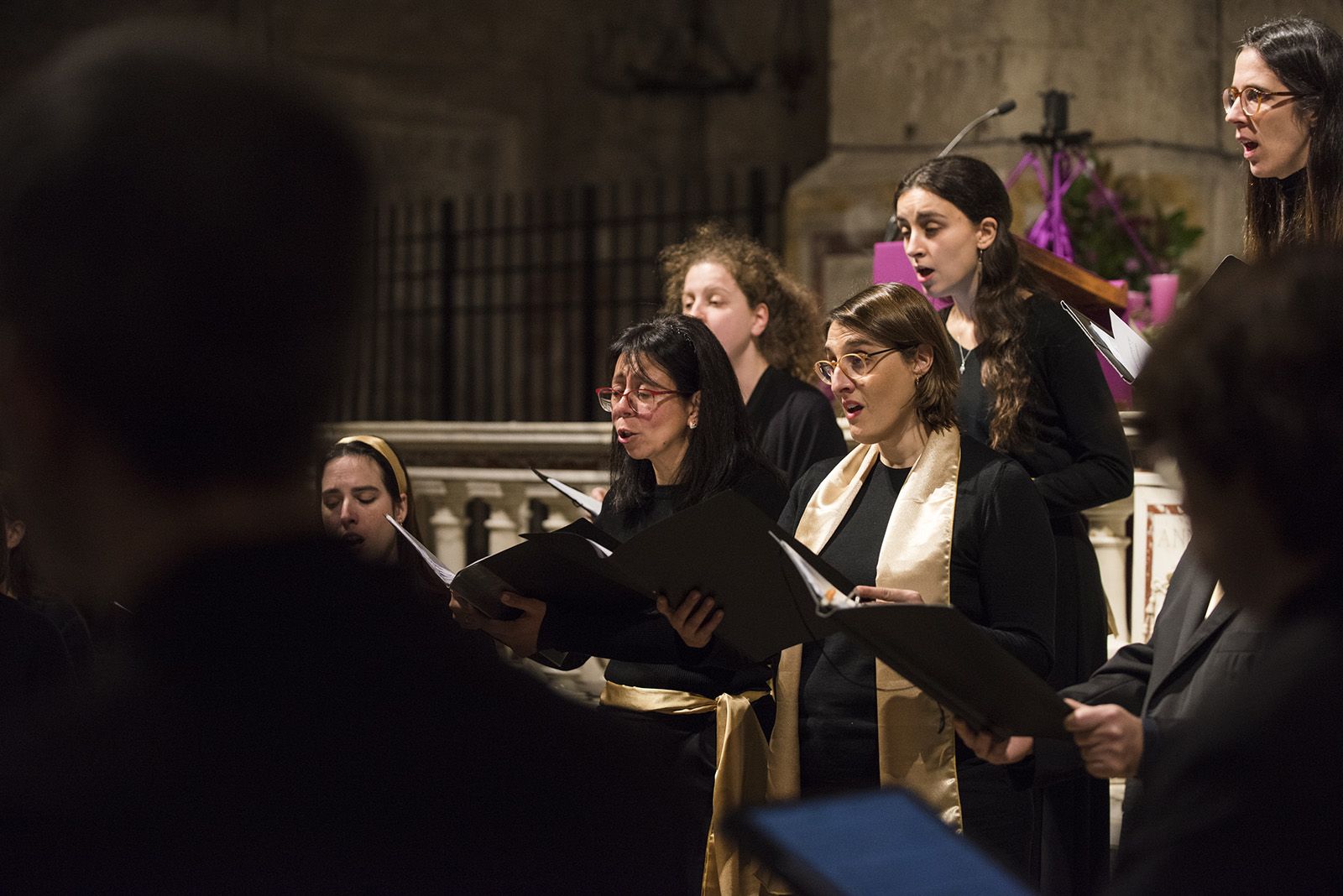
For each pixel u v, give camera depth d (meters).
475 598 4.71
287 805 1.13
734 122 22.44
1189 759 1.67
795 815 1.66
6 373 1.12
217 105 1.08
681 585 4.10
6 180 1.08
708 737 4.99
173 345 1.08
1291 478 1.79
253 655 1.15
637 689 5.19
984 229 5.56
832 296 14.55
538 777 1.22
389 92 21.17
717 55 22.34
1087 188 10.84
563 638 4.71
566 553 4.25
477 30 21.94
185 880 1.11
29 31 18.14
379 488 5.69
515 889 1.18
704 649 4.62
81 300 1.07
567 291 17.95
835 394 4.74
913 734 4.47
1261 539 1.85
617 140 22.94
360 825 1.14
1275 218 4.77
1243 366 1.83
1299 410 1.79
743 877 4.73
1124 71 13.18
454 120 21.80
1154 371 1.93
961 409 5.56
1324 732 1.58
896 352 4.63
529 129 22.45
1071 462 5.33
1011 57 13.31
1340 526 1.78
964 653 3.21
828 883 1.55
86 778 1.14
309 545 1.19
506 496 9.42
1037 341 5.38
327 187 1.11
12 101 1.12
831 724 4.64
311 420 1.16
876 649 3.42
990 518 4.51
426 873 1.15
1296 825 1.54
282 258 1.09
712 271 6.67
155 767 1.13
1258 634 3.12
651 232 22.58
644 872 1.25
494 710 1.22
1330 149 4.46
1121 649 3.90
